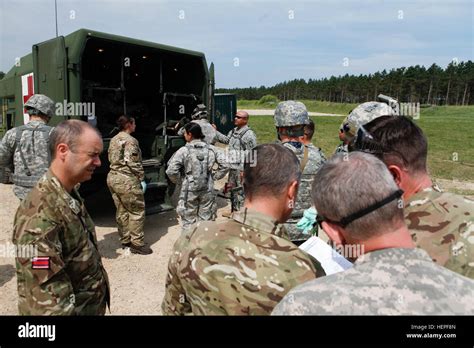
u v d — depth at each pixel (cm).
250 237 133
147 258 471
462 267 135
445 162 1139
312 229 261
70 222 176
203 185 434
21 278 164
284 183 140
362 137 155
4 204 660
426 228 143
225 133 1335
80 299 185
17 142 381
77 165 181
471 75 5134
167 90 722
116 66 685
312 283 100
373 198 100
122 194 467
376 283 93
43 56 532
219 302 126
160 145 649
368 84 5522
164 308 152
